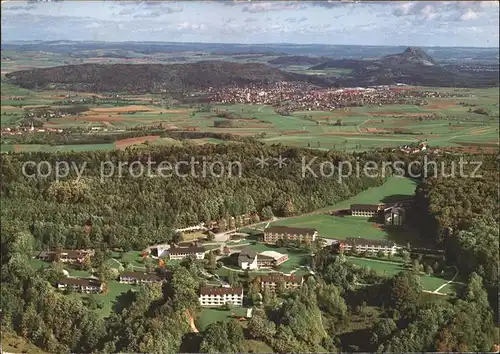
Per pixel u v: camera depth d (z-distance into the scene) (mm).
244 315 188250
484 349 177750
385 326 181250
